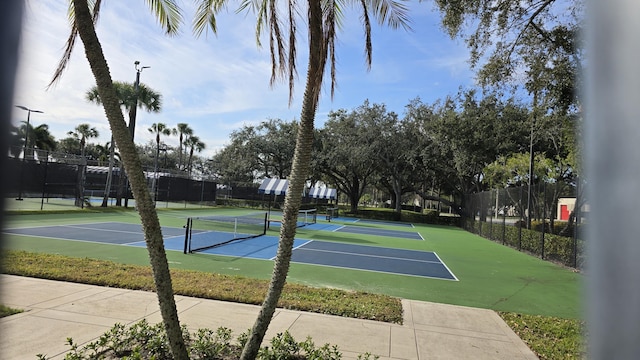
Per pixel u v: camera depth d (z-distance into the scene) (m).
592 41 1.53
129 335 4.49
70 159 25.25
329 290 7.83
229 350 4.43
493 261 14.11
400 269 11.48
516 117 27.86
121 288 6.95
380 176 47.00
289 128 46.50
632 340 1.37
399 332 5.62
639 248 1.34
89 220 19.17
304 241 17.36
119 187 27.70
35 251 10.25
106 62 3.41
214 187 39.22
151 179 33.66
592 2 1.51
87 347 4.04
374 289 8.64
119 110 3.38
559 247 13.35
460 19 10.63
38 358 4.09
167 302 3.50
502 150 28.58
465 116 29.09
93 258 9.89
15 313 5.37
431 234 26.08
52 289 6.61
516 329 6.06
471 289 9.18
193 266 9.95
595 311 1.53
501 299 8.30
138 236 14.41
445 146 31.75
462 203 35.81
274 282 3.66
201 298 6.74
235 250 13.02
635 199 1.37
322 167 43.78
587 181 1.59
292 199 3.65
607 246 1.45
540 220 15.39
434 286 9.32
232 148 47.94
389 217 40.91
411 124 36.62
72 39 4.16
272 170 50.50
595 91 1.51
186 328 4.83
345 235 21.39
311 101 3.67
